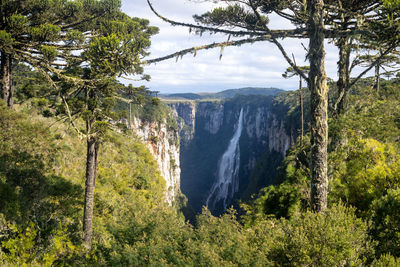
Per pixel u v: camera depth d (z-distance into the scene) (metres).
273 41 7.27
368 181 10.07
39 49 12.40
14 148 14.54
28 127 16.53
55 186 14.40
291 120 89.81
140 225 6.84
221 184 158.25
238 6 7.70
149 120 98.50
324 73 7.01
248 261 5.48
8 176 12.27
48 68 11.66
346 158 11.99
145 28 24.05
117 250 6.30
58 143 18.92
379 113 16.38
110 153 27.22
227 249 5.82
